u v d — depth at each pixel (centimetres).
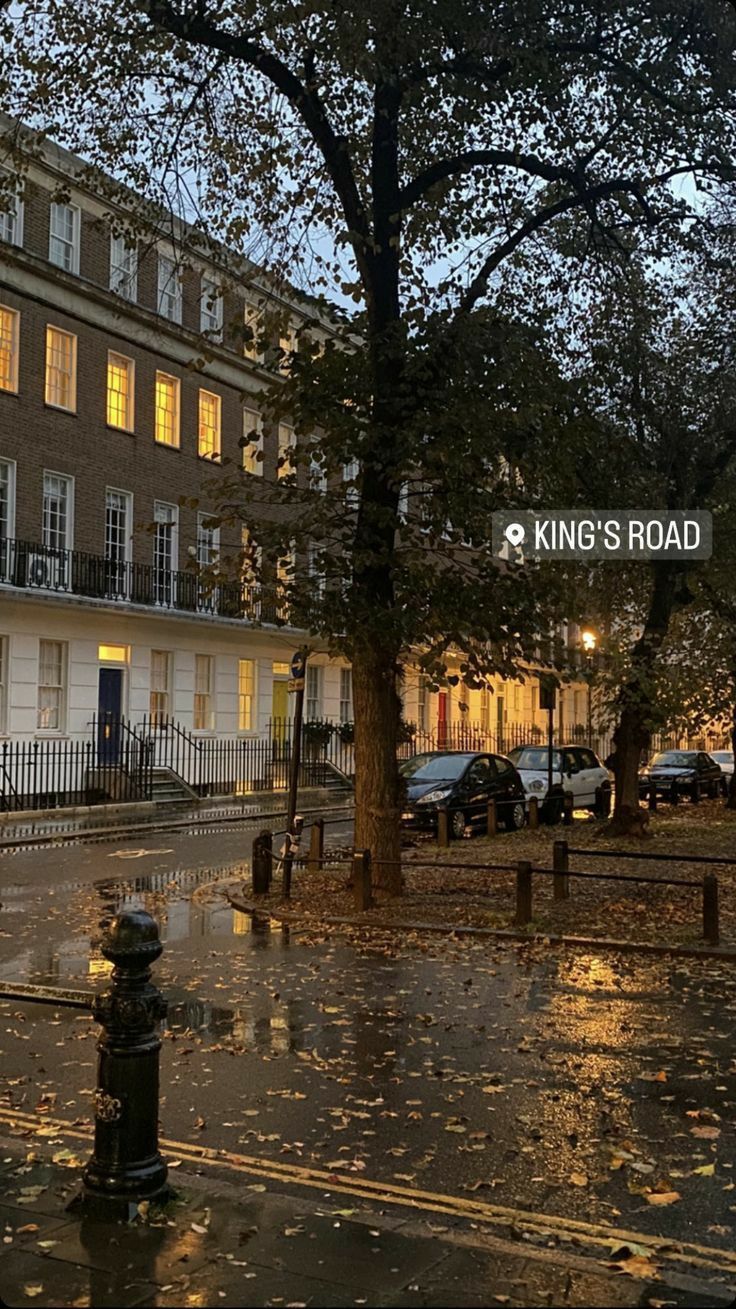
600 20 1268
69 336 2873
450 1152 540
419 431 1116
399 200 1305
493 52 1181
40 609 2703
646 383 1789
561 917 1180
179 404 3244
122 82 1427
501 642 1183
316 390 1155
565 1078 662
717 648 2003
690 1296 376
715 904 1039
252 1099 623
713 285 1839
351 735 3838
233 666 3425
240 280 1559
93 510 2928
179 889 1449
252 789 3247
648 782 3081
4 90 1394
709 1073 673
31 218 2714
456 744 4525
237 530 3425
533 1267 396
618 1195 490
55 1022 800
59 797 2653
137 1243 410
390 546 1202
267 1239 415
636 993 878
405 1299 368
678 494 1866
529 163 1365
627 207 1480
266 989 892
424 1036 754
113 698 2967
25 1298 367
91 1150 529
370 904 1228
